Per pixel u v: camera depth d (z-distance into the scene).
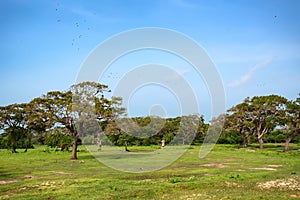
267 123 53.44
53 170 25.12
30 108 37.19
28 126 41.34
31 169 25.91
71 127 35.66
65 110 35.72
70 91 36.44
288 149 50.12
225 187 16.14
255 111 53.03
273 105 51.38
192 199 13.50
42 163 30.77
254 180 18.17
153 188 15.97
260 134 56.69
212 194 14.34
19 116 47.97
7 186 17.58
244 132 60.00
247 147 58.09
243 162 30.81
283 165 27.89
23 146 55.91
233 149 51.22
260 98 53.78
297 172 22.22
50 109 35.81
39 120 35.88
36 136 51.09
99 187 16.44
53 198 14.25
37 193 15.35
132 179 19.53
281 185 16.41
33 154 44.50
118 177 20.38
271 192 14.74
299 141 72.25
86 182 18.09
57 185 17.27
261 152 44.16
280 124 51.38
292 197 13.55
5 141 54.75
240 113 54.12
